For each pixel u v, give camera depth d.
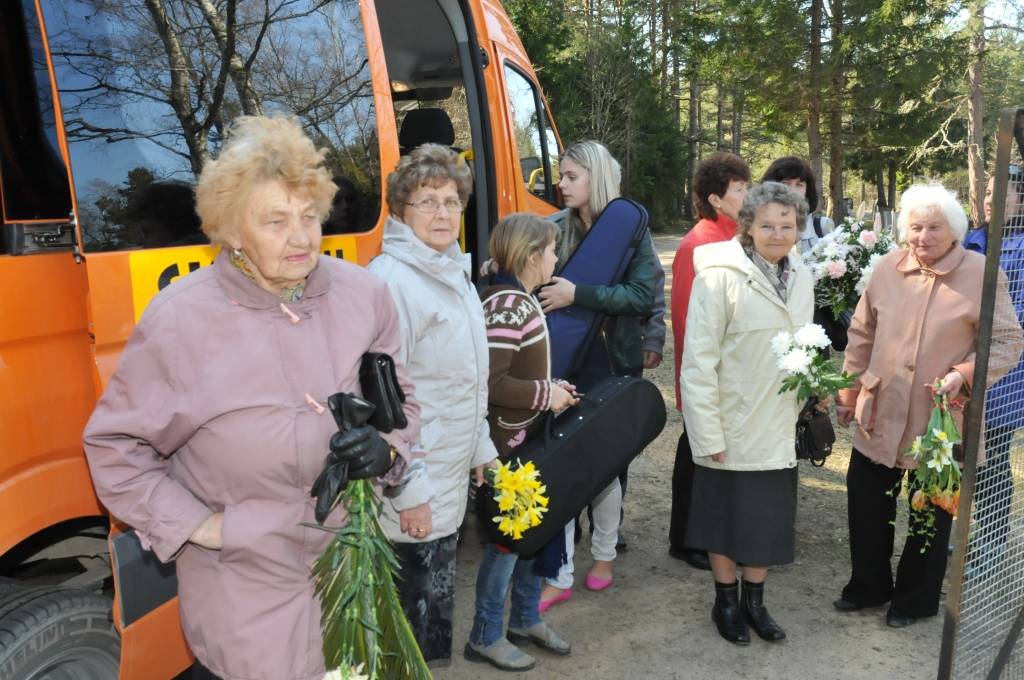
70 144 2.02
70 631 2.09
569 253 3.79
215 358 1.61
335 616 1.66
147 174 2.20
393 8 4.29
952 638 2.63
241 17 2.53
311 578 1.73
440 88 4.78
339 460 1.60
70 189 2.00
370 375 1.75
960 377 3.17
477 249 4.15
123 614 2.02
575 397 3.14
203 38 2.41
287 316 1.67
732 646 3.45
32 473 1.96
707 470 3.35
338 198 2.85
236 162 1.54
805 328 3.09
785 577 4.06
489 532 2.86
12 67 1.94
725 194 3.82
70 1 2.06
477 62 4.17
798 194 3.24
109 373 2.04
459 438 2.50
